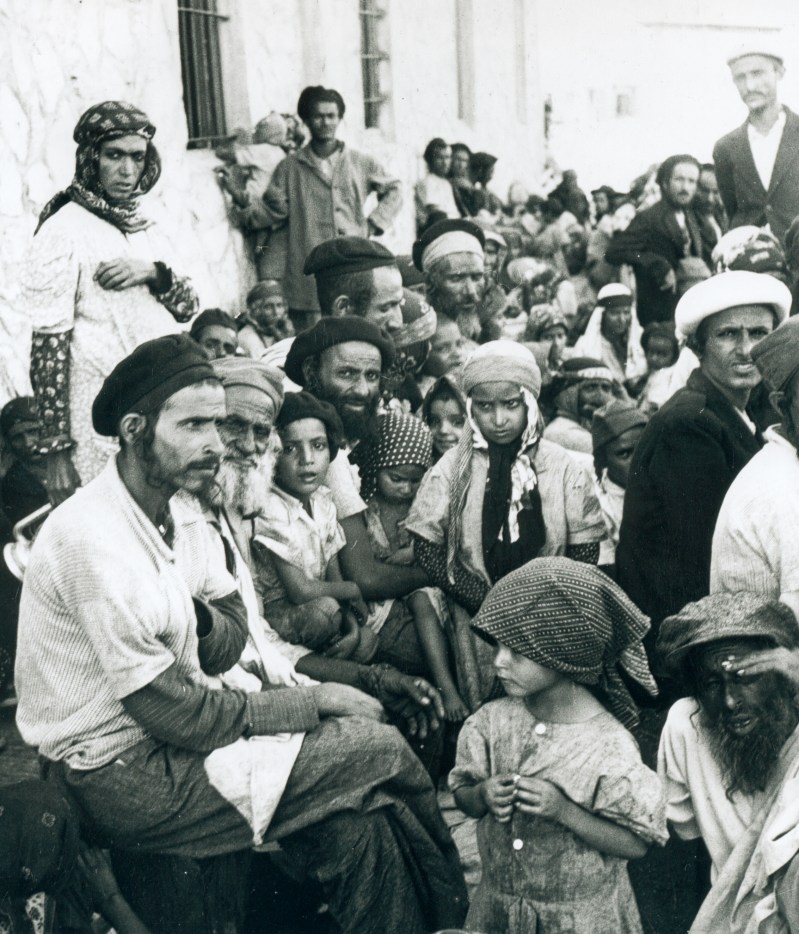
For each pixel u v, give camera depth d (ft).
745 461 13.84
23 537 13.64
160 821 11.02
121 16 18.76
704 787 11.05
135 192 14.40
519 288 25.07
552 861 10.75
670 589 13.78
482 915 11.10
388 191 22.39
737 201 24.14
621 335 24.00
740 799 10.91
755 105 23.82
